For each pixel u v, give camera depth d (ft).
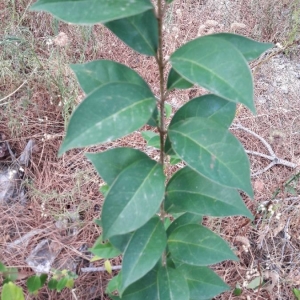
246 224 1.98
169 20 2.92
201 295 1.30
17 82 2.55
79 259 1.95
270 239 2.07
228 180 0.85
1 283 1.70
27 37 2.85
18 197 2.18
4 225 2.05
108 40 3.03
